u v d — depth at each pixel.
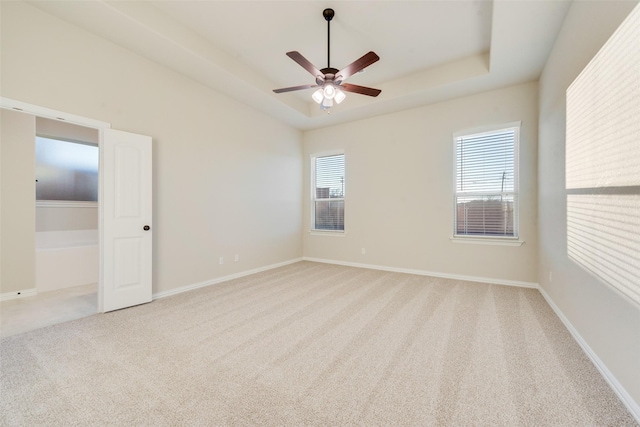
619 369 1.62
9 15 2.34
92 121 2.83
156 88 3.39
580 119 2.23
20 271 3.54
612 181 1.72
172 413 1.49
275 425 1.41
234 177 4.47
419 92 4.09
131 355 2.08
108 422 1.43
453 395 1.63
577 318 2.29
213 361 2.00
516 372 1.85
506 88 3.96
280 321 2.71
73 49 2.70
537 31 2.74
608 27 1.76
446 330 2.49
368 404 1.56
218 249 4.21
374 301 3.30
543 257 3.45
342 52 3.52
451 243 4.43
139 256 3.17
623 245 1.59
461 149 4.38
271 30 3.11
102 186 2.90
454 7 2.72
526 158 3.84
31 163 3.62
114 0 2.47
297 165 5.93
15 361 1.99
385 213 5.04
